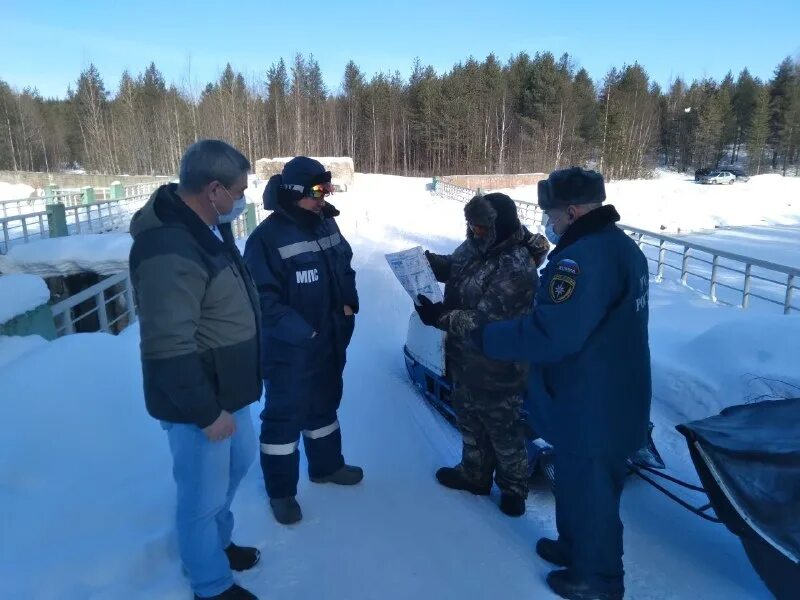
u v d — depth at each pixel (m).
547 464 3.45
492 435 3.19
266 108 66.19
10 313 4.59
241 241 13.45
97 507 2.87
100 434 3.44
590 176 2.50
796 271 6.94
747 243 21.16
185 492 2.26
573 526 2.60
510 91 64.06
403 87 69.75
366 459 3.78
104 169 59.12
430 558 2.82
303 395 2.96
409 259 3.23
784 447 2.50
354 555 2.82
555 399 2.58
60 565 2.46
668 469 3.89
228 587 2.41
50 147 67.00
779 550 2.39
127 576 2.50
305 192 2.87
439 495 3.37
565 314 2.36
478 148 61.62
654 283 10.02
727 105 68.06
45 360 4.04
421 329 4.73
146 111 63.16
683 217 28.77
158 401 2.13
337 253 3.12
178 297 2.00
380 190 35.16
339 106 68.31
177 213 2.06
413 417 4.42
